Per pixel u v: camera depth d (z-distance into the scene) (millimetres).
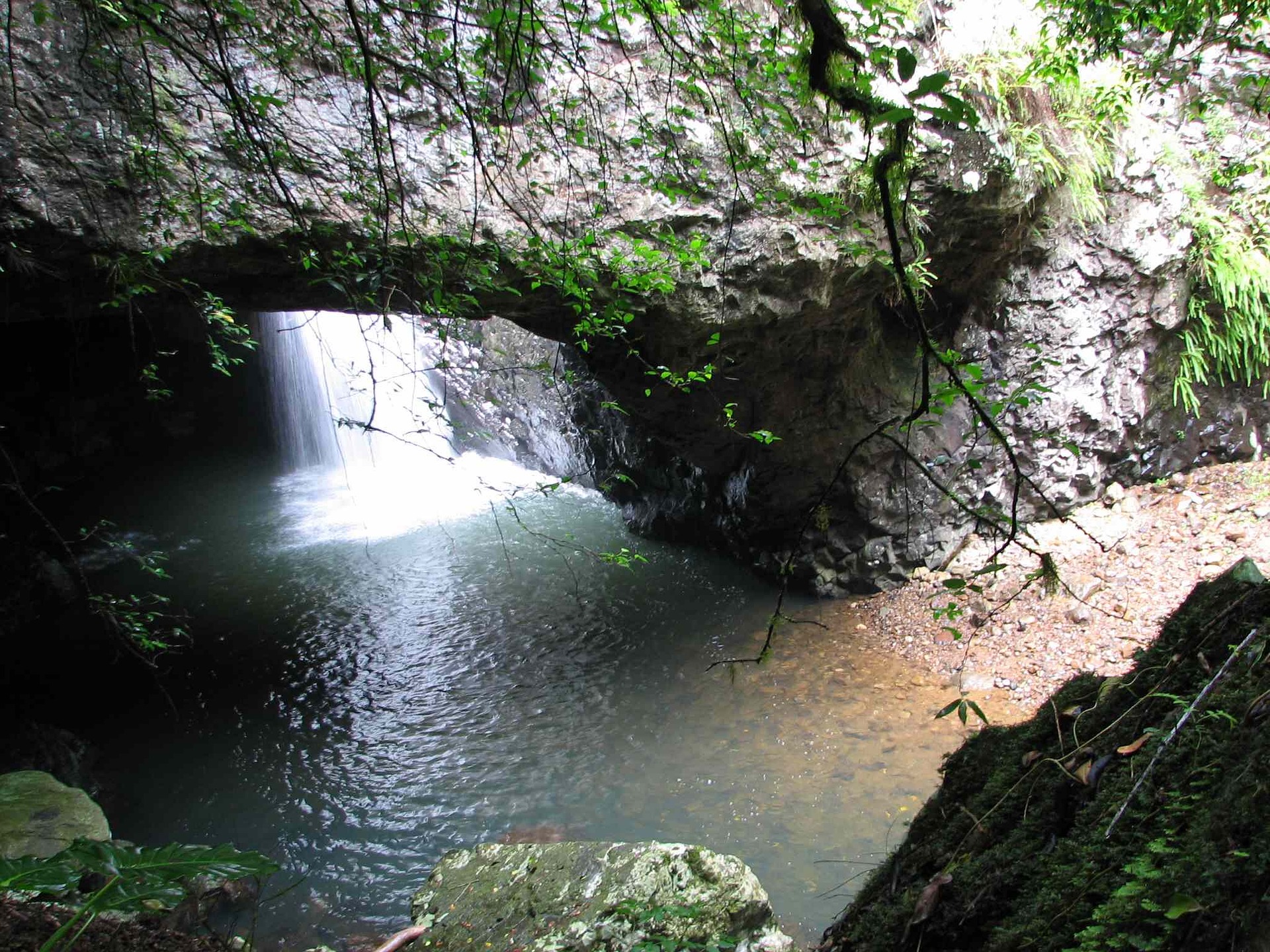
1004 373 7414
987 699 6055
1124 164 6941
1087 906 1282
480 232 4465
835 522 8062
